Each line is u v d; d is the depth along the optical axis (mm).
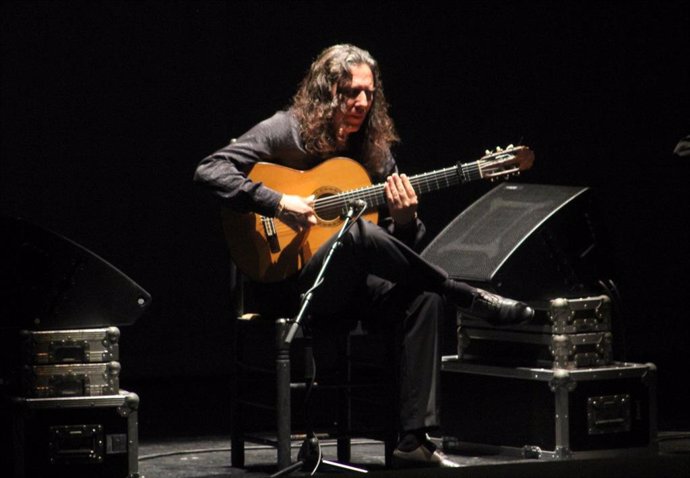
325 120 8328
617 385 8289
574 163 14273
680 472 5922
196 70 13078
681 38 14469
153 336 13125
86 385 7449
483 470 6047
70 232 12758
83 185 12797
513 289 8273
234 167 8047
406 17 13688
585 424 8172
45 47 12586
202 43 13078
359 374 13359
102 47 12773
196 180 8023
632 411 8352
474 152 13953
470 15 13875
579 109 14250
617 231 14453
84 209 12805
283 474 7316
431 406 7516
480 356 8781
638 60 14391
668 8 14422
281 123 8328
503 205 8734
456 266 8305
